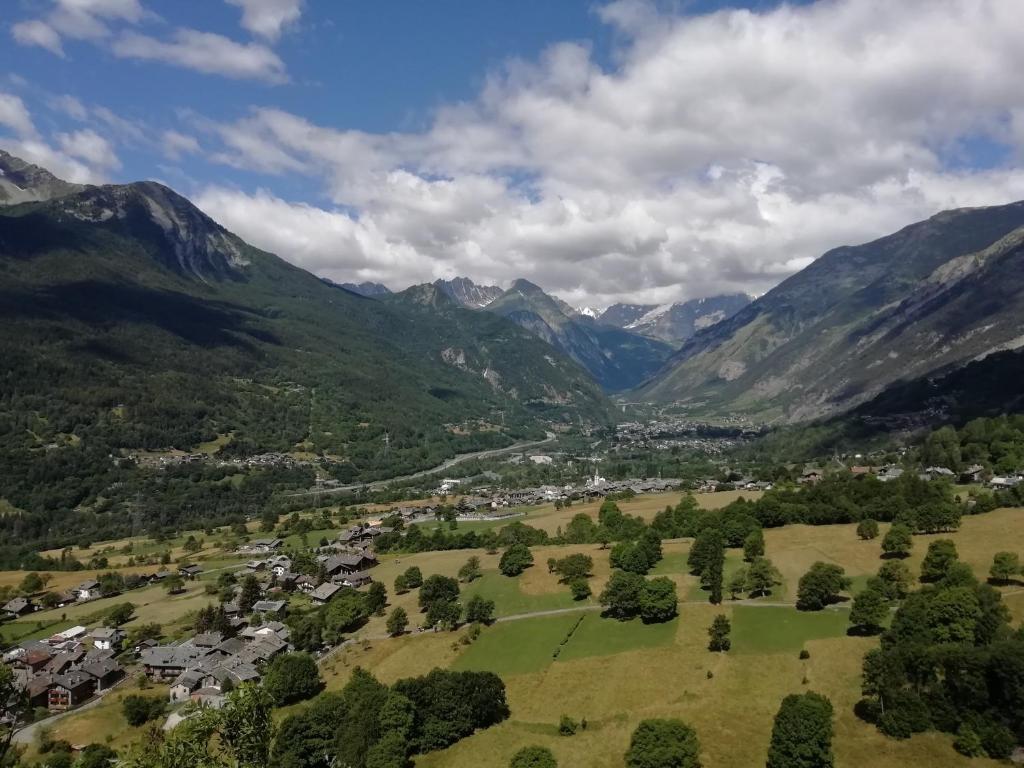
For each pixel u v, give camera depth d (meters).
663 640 131.25
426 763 102.75
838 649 116.75
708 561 161.50
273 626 174.50
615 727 103.50
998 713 89.19
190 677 146.75
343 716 109.38
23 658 163.62
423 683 112.81
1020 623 112.25
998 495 187.38
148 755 49.25
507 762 99.06
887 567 139.00
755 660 117.75
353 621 171.75
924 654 96.25
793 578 152.75
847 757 88.19
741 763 90.19
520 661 132.88
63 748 124.69
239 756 48.66
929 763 85.62
